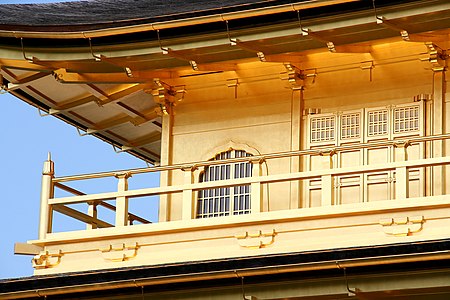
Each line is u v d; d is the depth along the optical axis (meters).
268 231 33.91
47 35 36.66
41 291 33.53
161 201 38.72
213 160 38.50
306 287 31.38
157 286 32.66
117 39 36.41
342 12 33.97
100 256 35.53
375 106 36.88
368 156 36.59
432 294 31.34
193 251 34.59
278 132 37.88
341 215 33.19
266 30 34.97
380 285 30.73
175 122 39.34
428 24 34.06
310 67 37.84
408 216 32.50
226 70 38.38
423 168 35.69
